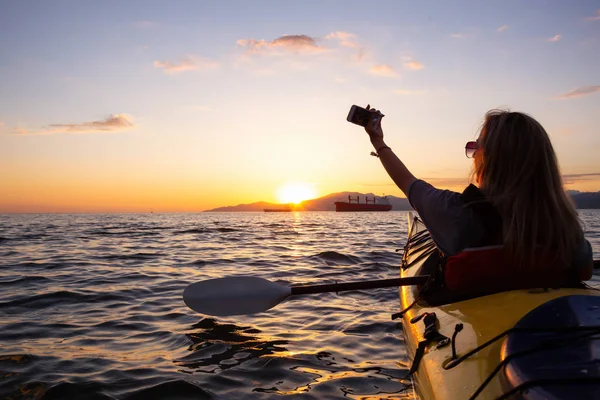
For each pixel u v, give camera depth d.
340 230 22.16
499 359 1.81
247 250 11.91
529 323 1.76
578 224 2.10
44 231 20.69
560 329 1.68
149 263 9.30
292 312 5.13
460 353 2.01
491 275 2.16
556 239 2.05
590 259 2.17
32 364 3.53
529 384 1.45
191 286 3.45
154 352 3.84
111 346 4.00
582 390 1.36
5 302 5.67
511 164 2.08
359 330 4.42
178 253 11.20
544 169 2.05
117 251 11.65
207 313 3.39
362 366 3.53
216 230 22.56
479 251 2.14
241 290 3.43
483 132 2.25
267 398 3.00
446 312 2.42
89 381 3.22
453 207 2.17
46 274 7.77
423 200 2.28
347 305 5.42
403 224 30.28
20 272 7.99
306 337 4.23
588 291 2.15
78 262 9.38
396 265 8.65
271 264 9.05
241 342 4.10
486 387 1.69
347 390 3.12
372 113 2.50
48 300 5.78
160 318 4.92
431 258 3.85
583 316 1.74
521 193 2.04
